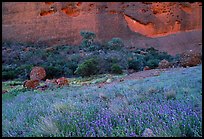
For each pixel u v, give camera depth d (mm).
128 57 29281
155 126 3465
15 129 4348
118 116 3945
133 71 24047
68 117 4242
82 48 43562
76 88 13508
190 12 61875
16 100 10367
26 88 15688
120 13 62844
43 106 6680
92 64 22047
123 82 13945
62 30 60625
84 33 46312
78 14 62250
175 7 62594
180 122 3393
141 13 62219
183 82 9422
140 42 56250
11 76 24203
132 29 60875
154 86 9062
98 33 60125
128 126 3520
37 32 60375
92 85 14734
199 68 15836
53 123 3873
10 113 6676
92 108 5301
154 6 63062
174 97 6246
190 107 4281
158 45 54188
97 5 63469
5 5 62781
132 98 6496
